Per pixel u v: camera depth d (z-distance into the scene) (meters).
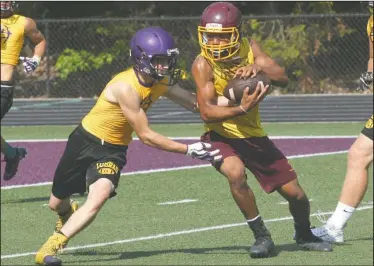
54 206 15.47
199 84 14.78
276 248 16.08
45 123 40.03
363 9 46.41
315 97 39.28
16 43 21.33
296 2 47.16
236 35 14.60
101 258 15.33
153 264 14.80
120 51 46.09
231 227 18.28
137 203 21.12
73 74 46.06
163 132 36.34
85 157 14.66
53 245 14.38
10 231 18.14
